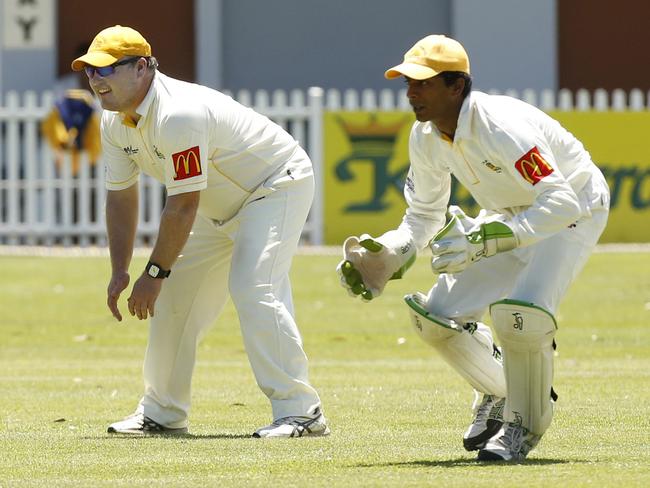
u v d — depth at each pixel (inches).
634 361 1485.0
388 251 845.8
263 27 3341.5
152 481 777.6
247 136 959.6
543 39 3245.6
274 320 955.3
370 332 1769.2
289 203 972.6
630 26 3356.3
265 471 807.1
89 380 1360.7
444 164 882.1
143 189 2630.4
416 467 816.3
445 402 1161.4
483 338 885.2
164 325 998.4
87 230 2642.7
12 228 2645.2
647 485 742.5
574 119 2655.0
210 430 1013.8
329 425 1019.9
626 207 2657.5
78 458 869.2
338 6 3339.1
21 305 1993.1
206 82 3265.3
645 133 2662.4
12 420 1074.1
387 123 2613.2
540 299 826.8
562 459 848.9
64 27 3267.7
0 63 3203.7
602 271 2268.7
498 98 837.8
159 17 3292.3
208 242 995.9
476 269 882.1
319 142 2610.7
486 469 804.0
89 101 2620.6
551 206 804.0
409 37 3339.1
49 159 2628.0
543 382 836.6
